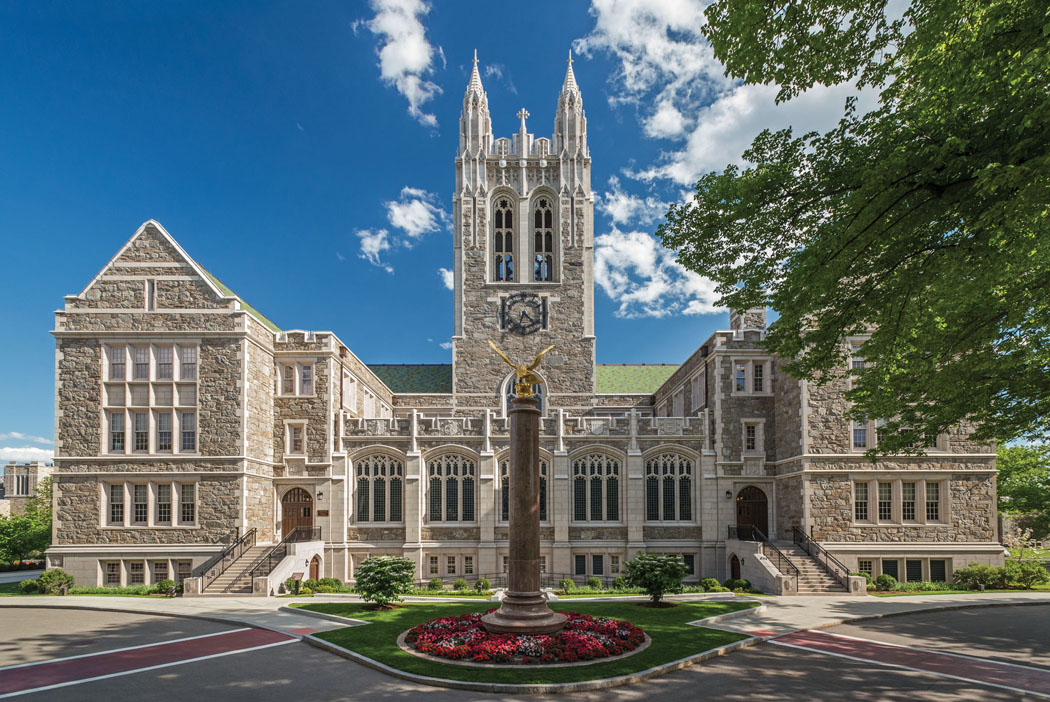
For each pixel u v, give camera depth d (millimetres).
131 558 37938
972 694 16656
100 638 23094
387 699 15766
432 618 25156
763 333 45094
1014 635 24172
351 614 26219
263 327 42438
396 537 43312
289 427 44094
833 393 40312
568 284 58750
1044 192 12781
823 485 39719
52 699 15961
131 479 38625
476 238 59219
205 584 34688
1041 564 40031
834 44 16734
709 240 20781
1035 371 21766
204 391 39500
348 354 48219
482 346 57906
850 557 39062
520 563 20562
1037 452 52375
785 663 19547
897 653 21031
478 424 44844
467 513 44125
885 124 16844
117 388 39406
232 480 38781
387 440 44250
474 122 61062
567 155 60531
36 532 56219
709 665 19188
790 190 18516
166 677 17781
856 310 19172
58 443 38781
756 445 44469
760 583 37219
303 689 16594
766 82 17750
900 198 15875
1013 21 13773
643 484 44156
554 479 43844
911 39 16359
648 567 29312
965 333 20375
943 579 39281
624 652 19578
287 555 37594
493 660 18188
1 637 23391
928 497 40000
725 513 43719
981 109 15188
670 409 57781
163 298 40188
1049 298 18219
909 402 24516
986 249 15297
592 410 57219
